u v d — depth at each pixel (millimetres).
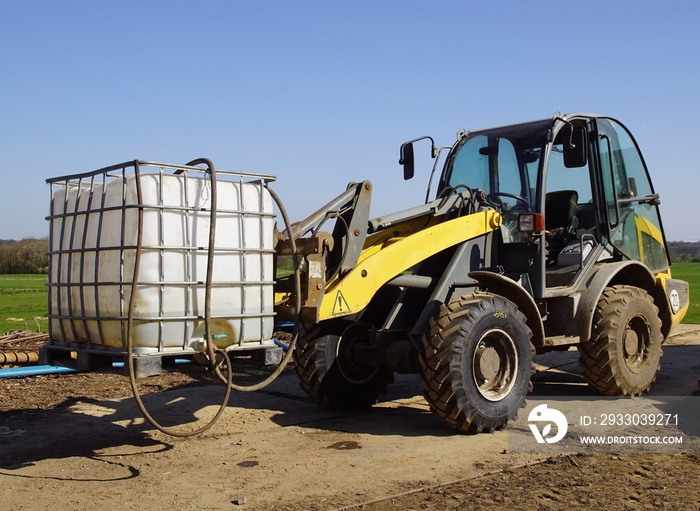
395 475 4652
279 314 5566
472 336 5605
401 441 5562
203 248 4707
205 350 4699
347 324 6738
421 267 6609
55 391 7629
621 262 7074
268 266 5020
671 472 4582
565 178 7172
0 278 47156
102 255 4738
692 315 15422
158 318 4520
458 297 5855
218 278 4746
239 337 4883
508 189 7004
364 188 5898
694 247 65438
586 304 6633
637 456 4984
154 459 5125
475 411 5594
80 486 4516
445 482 4473
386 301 6836
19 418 6426
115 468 4906
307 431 5949
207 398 7320
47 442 5625
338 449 5352
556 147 7168
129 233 4547
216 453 5270
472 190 6801
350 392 6719
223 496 4293
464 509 3959
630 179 7652
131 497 4293
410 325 6328
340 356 6695
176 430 6012
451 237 6301
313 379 6574
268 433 5887
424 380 5652
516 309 5969
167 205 4570
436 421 6285
